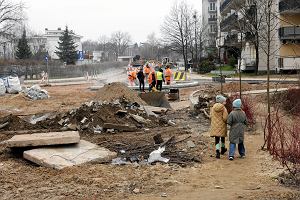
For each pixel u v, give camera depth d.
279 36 46.81
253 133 14.72
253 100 21.86
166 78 39.12
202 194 8.21
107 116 15.91
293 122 16.53
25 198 8.23
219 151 11.30
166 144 12.84
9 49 105.94
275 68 49.72
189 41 89.75
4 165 11.03
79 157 10.98
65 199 8.09
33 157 11.04
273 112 18.61
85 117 15.98
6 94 35.31
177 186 8.83
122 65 104.50
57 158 10.86
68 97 32.78
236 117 11.03
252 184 8.88
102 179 9.31
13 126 16.31
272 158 10.80
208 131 15.12
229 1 63.44
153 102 23.45
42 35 127.75
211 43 92.00
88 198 8.12
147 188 8.70
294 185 8.77
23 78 61.41
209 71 67.31
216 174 9.74
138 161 11.04
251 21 45.25
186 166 10.45
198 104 19.89
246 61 53.84
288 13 46.59
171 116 19.02
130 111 17.48
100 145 12.99
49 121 16.66
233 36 58.16
